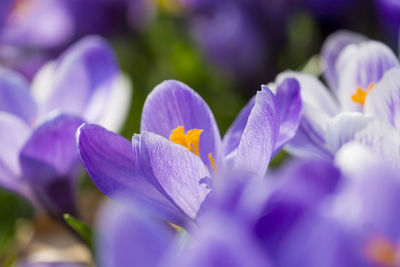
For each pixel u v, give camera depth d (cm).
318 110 32
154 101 32
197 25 55
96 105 41
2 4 57
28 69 58
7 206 51
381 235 23
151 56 59
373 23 52
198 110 32
